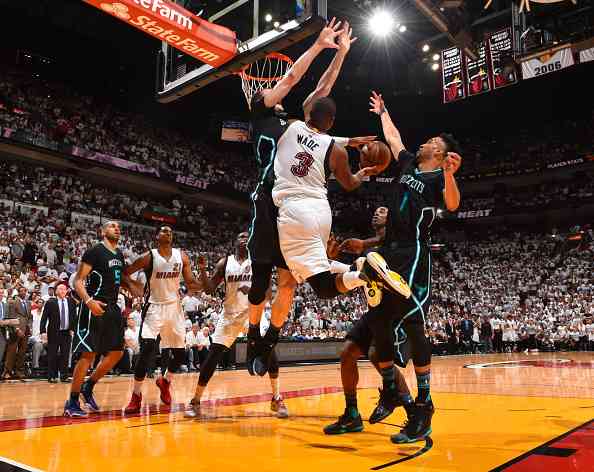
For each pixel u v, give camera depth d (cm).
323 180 296
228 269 474
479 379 765
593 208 2639
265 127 309
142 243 1811
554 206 2538
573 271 2367
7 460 247
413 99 2780
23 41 2056
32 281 1180
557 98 2723
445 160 282
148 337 466
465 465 232
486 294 2395
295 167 288
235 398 556
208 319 1243
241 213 2603
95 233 1711
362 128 2967
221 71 537
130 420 391
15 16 1909
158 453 264
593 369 984
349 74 2502
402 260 298
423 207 304
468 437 301
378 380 782
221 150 2739
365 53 2277
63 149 1781
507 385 664
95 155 1864
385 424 360
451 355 1800
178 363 504
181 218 2231
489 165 2878
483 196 2972
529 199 2705
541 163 2650
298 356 1379
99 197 1955
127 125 2280
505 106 2822
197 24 472
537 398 513
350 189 311
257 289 307
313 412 438
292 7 484
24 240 1355
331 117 305
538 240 2661
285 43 479
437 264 2680
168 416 415
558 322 2086
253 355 321
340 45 333
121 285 480
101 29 2008
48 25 1975
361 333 334
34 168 1845
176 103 2558
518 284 2425
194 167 2352
